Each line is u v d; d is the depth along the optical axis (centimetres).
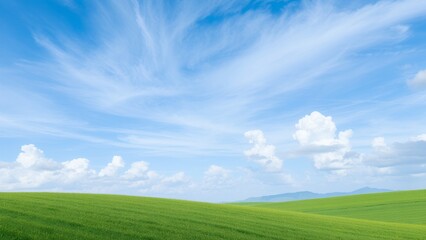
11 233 1466
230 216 2981
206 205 3809
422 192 8306
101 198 3412
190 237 1872
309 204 8794
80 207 2517
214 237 1953
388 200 7531
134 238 1697
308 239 2261
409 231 3147
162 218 2414
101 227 1841
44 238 1467
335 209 7131
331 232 2694
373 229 3109
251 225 2583
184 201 4100
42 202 2548
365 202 7688
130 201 3362
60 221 1872
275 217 3303
